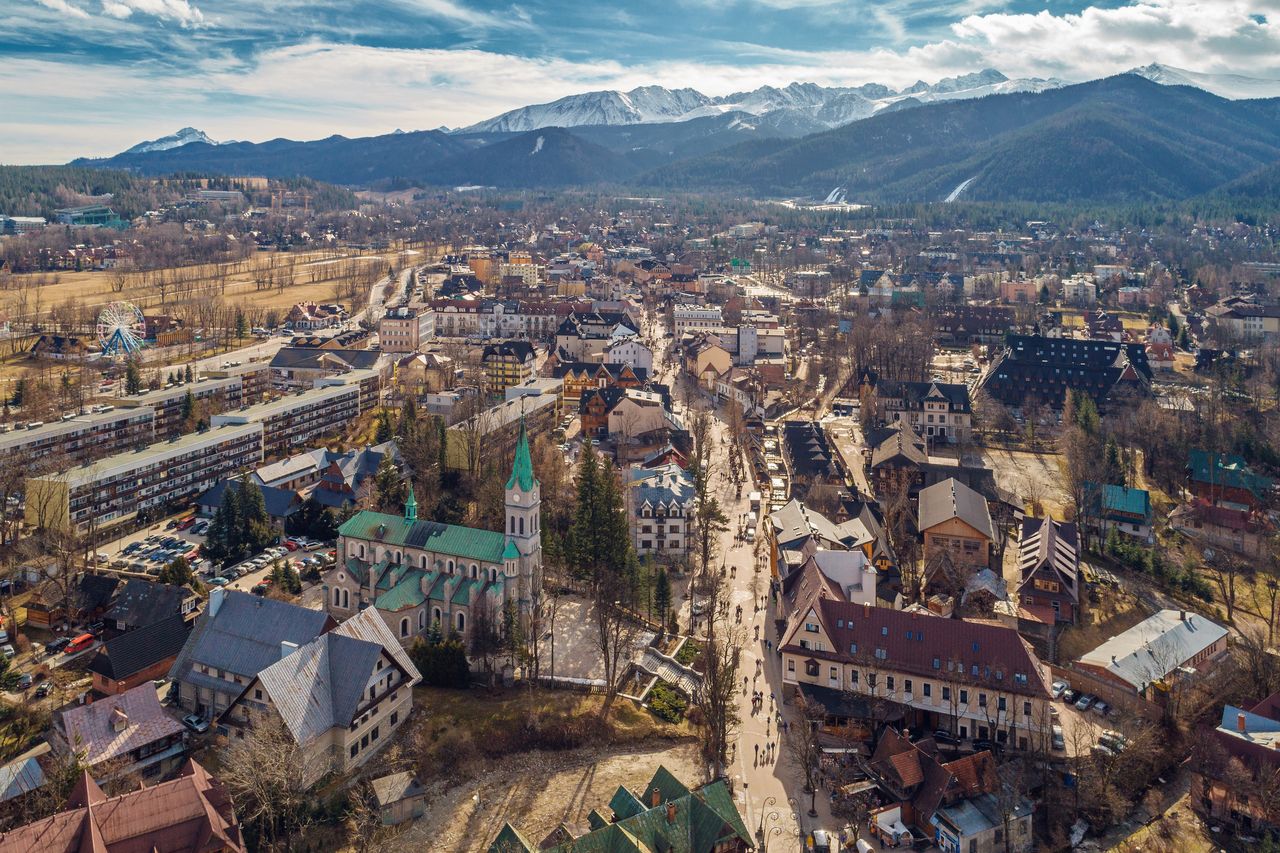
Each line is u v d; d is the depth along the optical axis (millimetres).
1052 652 170750
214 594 149000
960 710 145125
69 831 100625
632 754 140875
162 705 145125
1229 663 163000
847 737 145000
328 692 132625
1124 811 128875
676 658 167125
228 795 114750
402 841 120000
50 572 184375
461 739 139375
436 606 167875
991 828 120875
